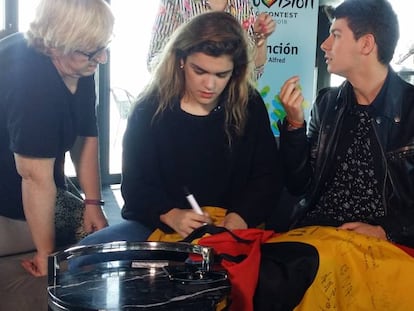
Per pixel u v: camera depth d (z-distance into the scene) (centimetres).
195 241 158
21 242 196
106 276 132
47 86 177
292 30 363
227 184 190
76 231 198
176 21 264
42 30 172
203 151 186
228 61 173
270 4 359
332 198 194
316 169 195
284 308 151
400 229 176
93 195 207
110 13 174
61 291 123
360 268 155
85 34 169
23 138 175
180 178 186
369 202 188
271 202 188
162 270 136
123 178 188
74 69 178
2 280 182
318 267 151
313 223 192
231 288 132
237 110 185
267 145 192
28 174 178
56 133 180
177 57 180
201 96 177
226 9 268
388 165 183
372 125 185
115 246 141
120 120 499
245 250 156
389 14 180
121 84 489
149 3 457
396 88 185
